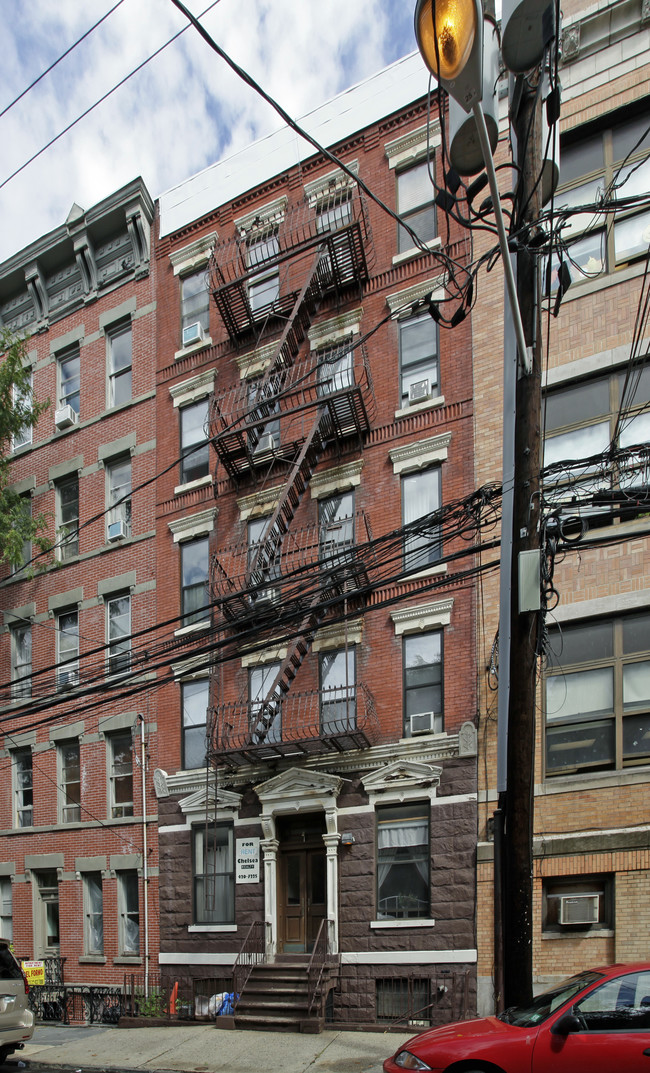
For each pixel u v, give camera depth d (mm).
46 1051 14344
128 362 23156
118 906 19062
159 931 17953
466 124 8797
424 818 15094
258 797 17016
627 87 15398
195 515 20031
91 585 21969
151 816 18906
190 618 19641
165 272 22594
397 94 19094
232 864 17250
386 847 15367
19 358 22688
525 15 8625
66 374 24766
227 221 21641
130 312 23062
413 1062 7969
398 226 18500
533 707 8625
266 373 18172
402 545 13891
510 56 9000
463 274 17094
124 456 22438
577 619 13883
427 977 14133
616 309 14742
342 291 18953
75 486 23547
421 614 15945
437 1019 13719
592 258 15297
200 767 18469
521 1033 7625
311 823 16656
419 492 16766
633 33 15555
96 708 20844
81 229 23891
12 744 22500
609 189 11859
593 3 15734
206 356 21109
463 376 16750
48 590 23000
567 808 13305
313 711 16688
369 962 14766
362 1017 14523
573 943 12773
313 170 20281
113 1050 13938
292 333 19031
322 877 16312
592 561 13945
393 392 17609
